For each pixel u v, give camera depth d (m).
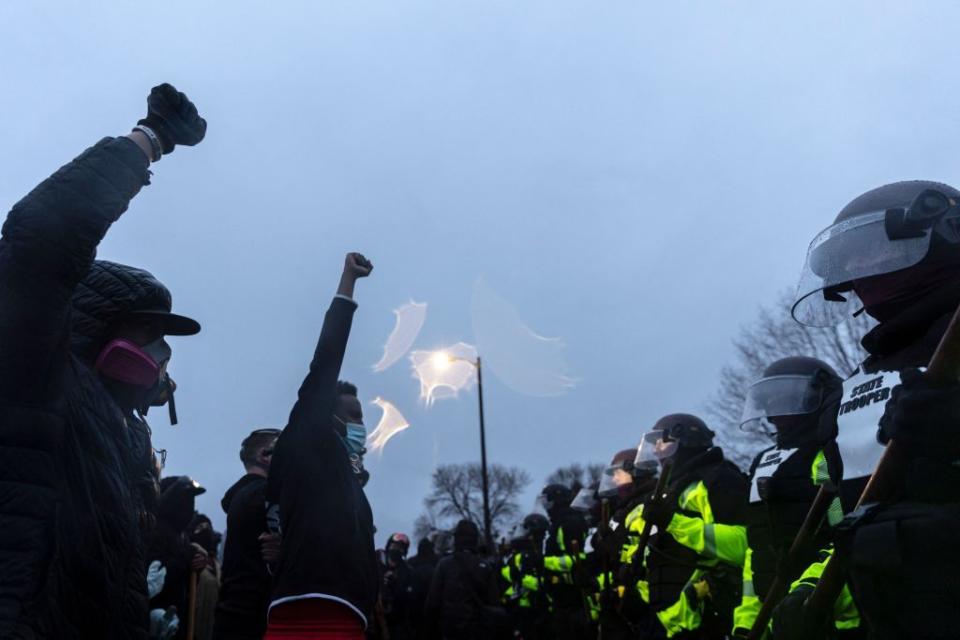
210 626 6.25
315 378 3.41
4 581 2.02
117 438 2.48
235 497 4.53
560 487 9.46
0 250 2.15
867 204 2.18
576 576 8.43
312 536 3.27
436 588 9.81
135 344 2.75
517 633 10.66
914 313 2.03
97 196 2.19
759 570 3.50
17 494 2.09
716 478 4.85
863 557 1.75
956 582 1.67
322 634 3.20
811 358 3.68
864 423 2.11
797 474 3.43
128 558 2.44
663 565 5.11
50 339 2.15
